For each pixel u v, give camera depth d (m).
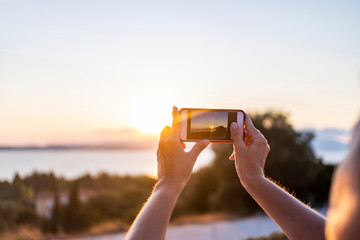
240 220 25.58
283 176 29.08
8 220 25.36
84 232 23.83
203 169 32.75
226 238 18.62
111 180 46.03
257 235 18.38
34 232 23.80
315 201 28.95
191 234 20.50
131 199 30.61
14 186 34.53
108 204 29.42
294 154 29.33
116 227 25.06
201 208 31.11
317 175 30.72
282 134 29.27
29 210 28.80
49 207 32.06
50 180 42.03
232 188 30.11
